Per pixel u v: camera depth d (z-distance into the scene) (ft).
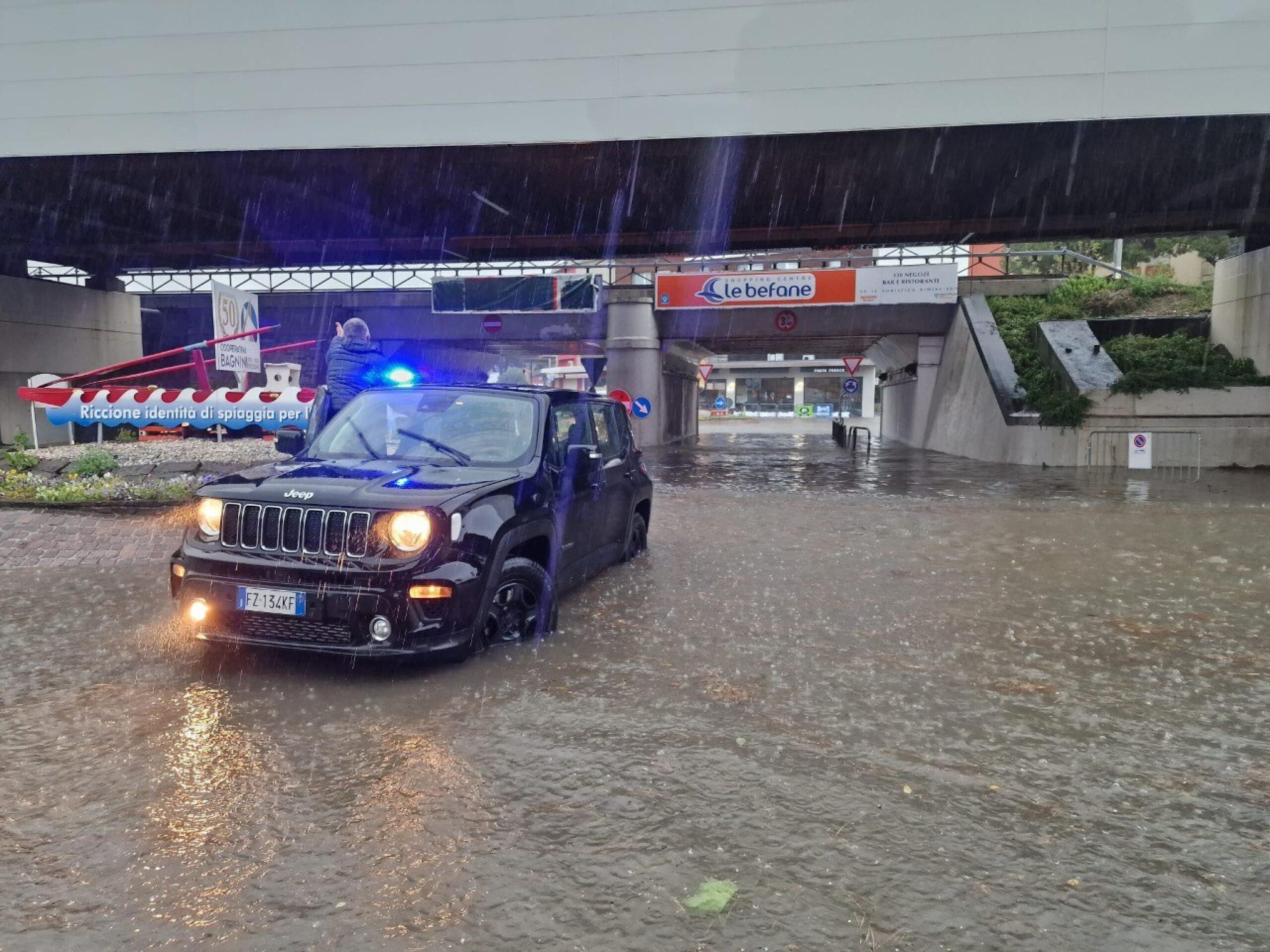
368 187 63.52
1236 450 61.93
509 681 15.11
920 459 77.25
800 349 119.34
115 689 14.62
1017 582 23.93
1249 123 46.68
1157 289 85.35
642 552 28.07
